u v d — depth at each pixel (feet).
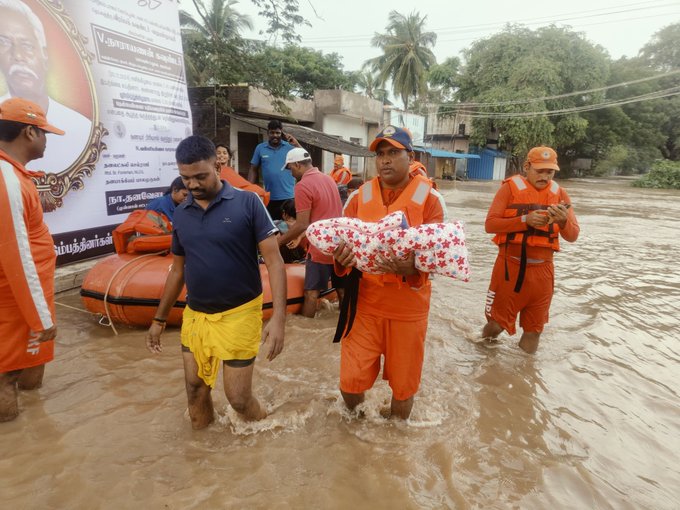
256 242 9.61
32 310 9.53
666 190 123.03
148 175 24.73
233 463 9.43
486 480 9.23
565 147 169.99
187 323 9.80
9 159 9.57
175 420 10.82
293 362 14.12
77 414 10.91
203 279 9.27
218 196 9.17
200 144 8.75
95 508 8.11
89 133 20.80
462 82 152.76
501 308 15.16
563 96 133.08
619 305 21.42
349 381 10.34
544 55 139.13
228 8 82.64
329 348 15.14
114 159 22.35
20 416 10.72
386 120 103.40
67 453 9.52
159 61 25.20
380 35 140.15
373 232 9.09
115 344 14.82
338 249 9.41
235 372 9.77
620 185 138.62
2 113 9.66
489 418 11.52
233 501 8.39
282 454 9.76
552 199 14.14
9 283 9.33
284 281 9.59
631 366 15.01
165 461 9.39
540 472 9.51
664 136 187.42
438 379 13.46
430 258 8.83
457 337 16.76
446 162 140.56
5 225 9.05
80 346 14.57
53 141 19.15
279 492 8.66
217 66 47.29
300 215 16.89
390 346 10.21
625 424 11.53
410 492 8.78
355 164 83.56
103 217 21.85
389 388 12.73
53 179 19.19
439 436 10.62
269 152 23.91
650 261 31.37
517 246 14.52
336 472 9.27
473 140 146.51
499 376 13.83
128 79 23.03
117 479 8.82
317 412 11.39
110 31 21.85
